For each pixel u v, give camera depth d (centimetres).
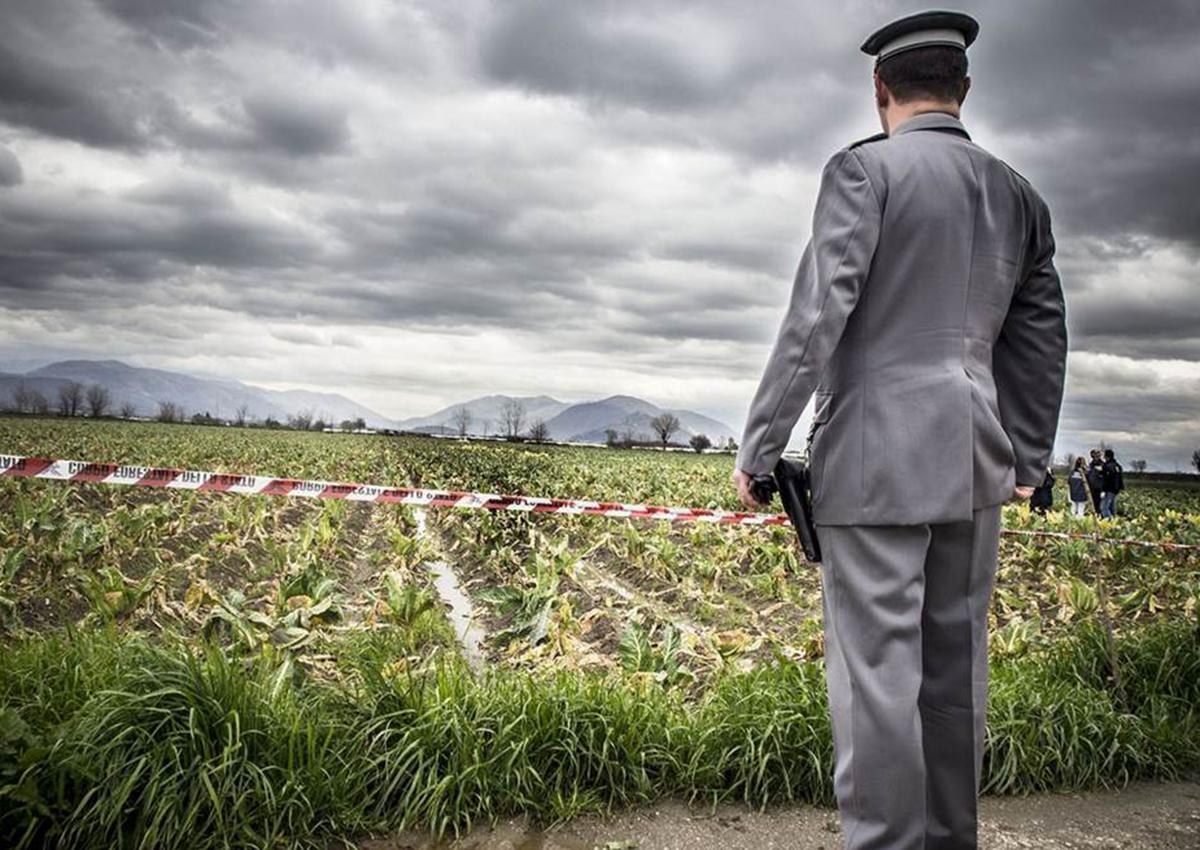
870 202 239
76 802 293
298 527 1472
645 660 498
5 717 292
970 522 245
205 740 309
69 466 599
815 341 234
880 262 244
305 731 335
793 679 423
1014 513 1702
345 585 1000
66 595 762
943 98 265
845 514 243
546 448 7488
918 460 237
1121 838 339
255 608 778
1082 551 1034
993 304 253
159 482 617
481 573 1148
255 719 330
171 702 320
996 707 412
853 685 238
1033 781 390
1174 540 1589
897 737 230
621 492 2184
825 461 250
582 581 951
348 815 319
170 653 354
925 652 256
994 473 247
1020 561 1223
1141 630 590
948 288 244
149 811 293
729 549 1141
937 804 256
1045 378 272
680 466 4075
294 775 314
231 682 338
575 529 1497
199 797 298
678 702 415
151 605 684
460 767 344
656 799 363
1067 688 454
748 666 585
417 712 360
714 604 913
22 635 570
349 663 510
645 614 806
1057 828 348
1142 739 420
